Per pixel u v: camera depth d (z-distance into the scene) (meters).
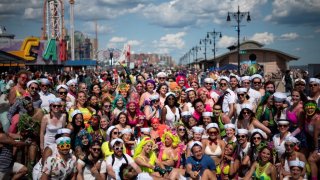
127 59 60.50
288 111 8.90
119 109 10.96
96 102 10.78
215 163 8.71
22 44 61.69
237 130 8.66
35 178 7.39
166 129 9.70
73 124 8.66
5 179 7.34
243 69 37.53
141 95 13.04
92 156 7.80
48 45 62.84
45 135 8.55
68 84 12.02
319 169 8.02
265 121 9.55
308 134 8.23
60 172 7.07
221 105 10.64
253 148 8.27
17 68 40.53
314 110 8.03
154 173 8.52
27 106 8.90
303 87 9.29
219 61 59.41
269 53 57.44
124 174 6.58
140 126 10.27
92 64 71.56
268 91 9.76
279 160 8.09
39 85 10.65
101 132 9.57
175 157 9.12
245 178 7.84
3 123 10.02
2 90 19.38
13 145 7.41
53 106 8.53
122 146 7.80
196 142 8.25
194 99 11.24
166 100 10.77
